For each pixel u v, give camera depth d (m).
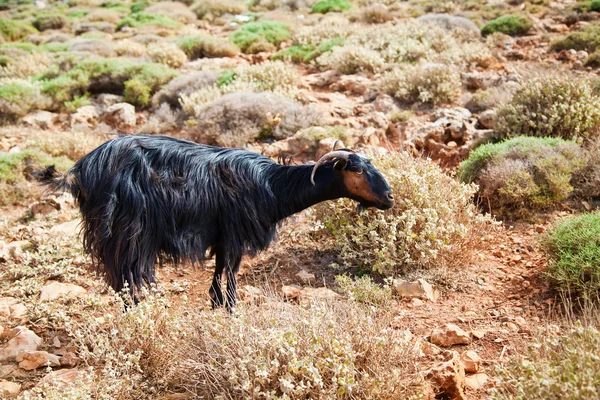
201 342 4.52
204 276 6.74
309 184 5.44
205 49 18.25
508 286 6.06
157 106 13.61
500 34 15.79
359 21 20.81
